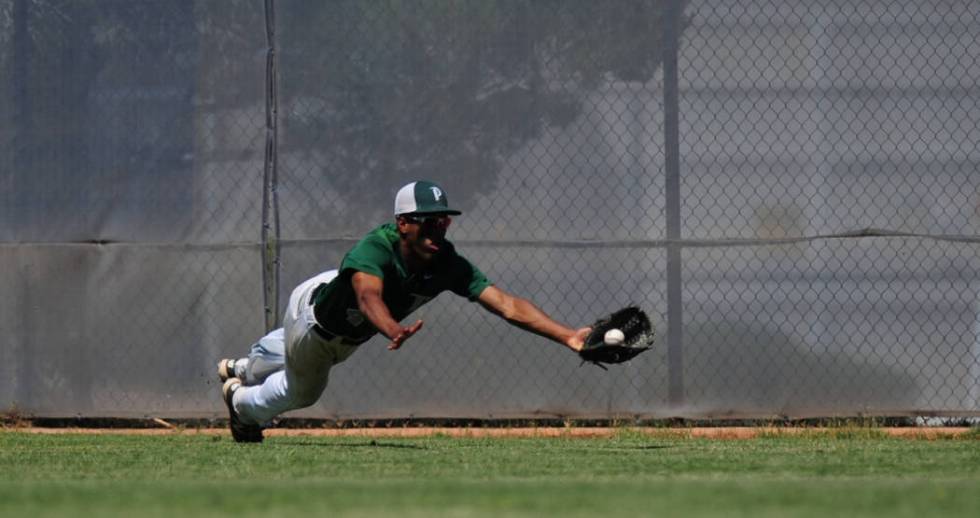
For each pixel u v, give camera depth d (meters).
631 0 30.25
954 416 29.98
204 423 31.72
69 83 31.94
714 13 30.19
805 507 11.02
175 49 31.53
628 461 19.42
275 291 31.03
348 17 30.89
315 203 30.97
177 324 31.56
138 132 31.69
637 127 30.28
